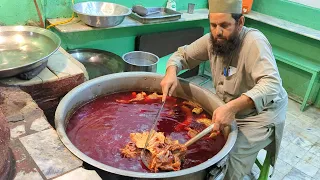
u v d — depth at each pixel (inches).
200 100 65.6
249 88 62.5
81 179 38.0
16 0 78.3
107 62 92.4
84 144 51.6
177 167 47.4
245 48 58.1
